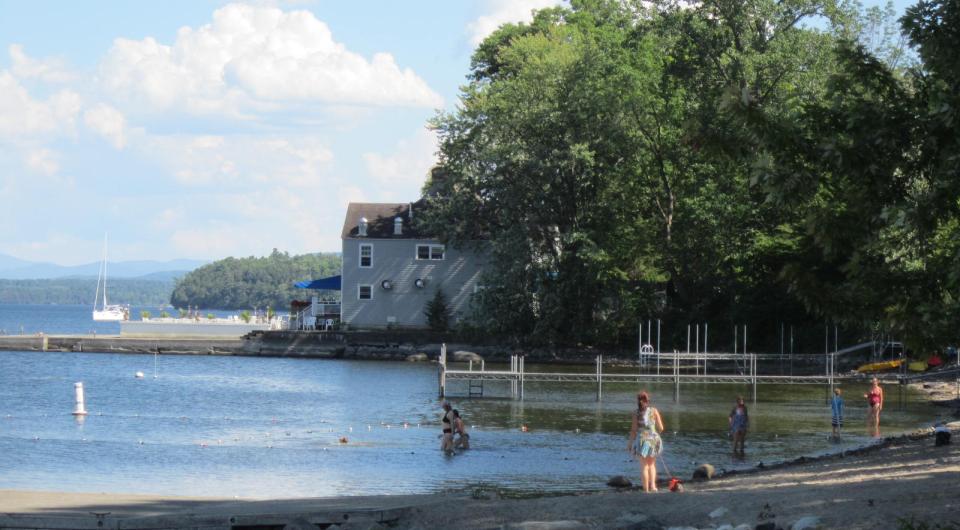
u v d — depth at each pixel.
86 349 92.56
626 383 65.38
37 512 22.47
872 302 14.94
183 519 20.12
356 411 47.72
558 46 82.19
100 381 63.84
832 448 35.88
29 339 93.56
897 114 14.68
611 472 31.02
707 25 70.31
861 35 67.25
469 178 79.62
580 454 34.69
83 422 43.12
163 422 43.28
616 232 78.19
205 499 25.80
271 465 32.28
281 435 39.34
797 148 14.89
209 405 50.22
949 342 14.52
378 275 91.25
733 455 34.16
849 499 18.75
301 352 87.69
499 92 82.00
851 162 14.48
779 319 75.31
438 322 89.31
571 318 80.75
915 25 15.03
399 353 84.62
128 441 37.44
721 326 77.31
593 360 79.62
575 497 21.69
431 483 29.00
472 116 80.88
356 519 20.64
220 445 36.59
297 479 29.75
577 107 74.31
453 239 85.38
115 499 25.23
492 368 73.81
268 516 20.41
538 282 78.31
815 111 15.33
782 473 27.14
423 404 51.06
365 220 91.12
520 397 54.72
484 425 42.62
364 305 91.25
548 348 81.00
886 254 15.54
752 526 17.11
